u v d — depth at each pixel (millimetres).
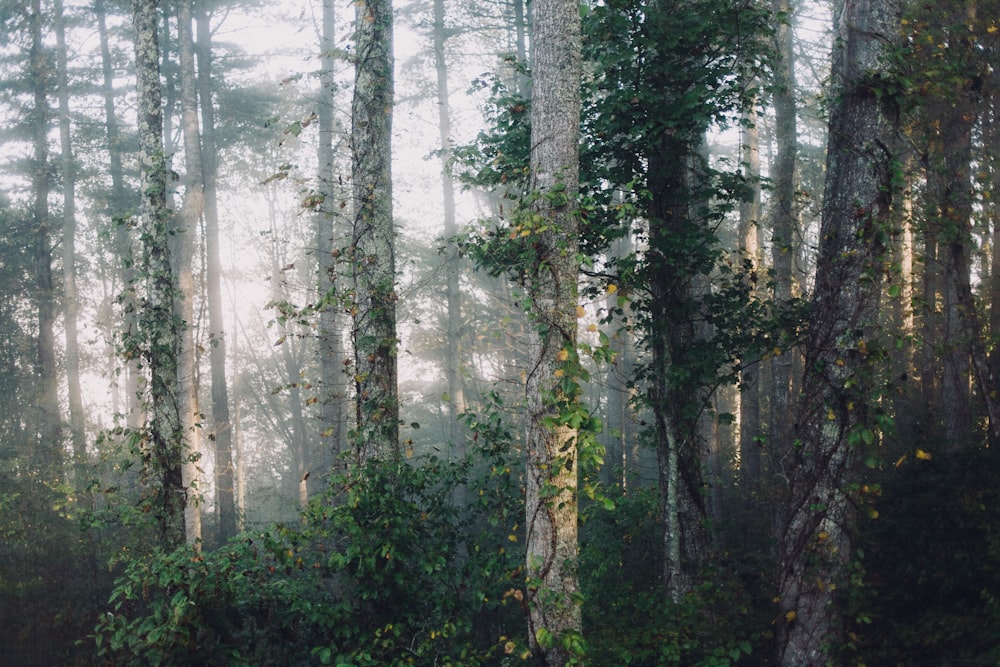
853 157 8531
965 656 7555
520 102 11141
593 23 9922
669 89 10250
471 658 8523
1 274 24094
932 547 8961
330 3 19547
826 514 8289
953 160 10453
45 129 23766
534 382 7586
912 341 10125
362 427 9805
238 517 23109
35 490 13852
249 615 8648
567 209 7691
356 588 9109
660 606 9555
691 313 10664
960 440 10852
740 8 9797
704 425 14711
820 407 8469
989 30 9797
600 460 7020
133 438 9758
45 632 10781
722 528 12188
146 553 9719
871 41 8508
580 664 7293
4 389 24984
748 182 10883
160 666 7613
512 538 9414
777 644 8461
